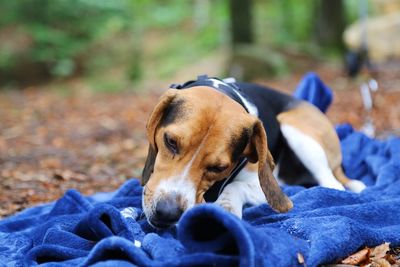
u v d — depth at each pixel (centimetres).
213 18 541
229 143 96
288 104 129
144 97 354
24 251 96
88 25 494
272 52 400
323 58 412
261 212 107
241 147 98
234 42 406
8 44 464
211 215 82
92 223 95
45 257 93
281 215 104
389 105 264
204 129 95
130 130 252
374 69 327
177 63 450
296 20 539
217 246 84
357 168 144
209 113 96
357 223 98
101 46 505
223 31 487
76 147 214
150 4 596
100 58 489
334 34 442
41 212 122
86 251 92
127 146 213
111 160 188
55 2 479
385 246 97
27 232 106
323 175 123
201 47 488
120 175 166
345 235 93
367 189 122
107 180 159
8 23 483
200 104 97
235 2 402
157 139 99
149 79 431
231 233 81
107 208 96
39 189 149
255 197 109
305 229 96
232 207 104
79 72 479
